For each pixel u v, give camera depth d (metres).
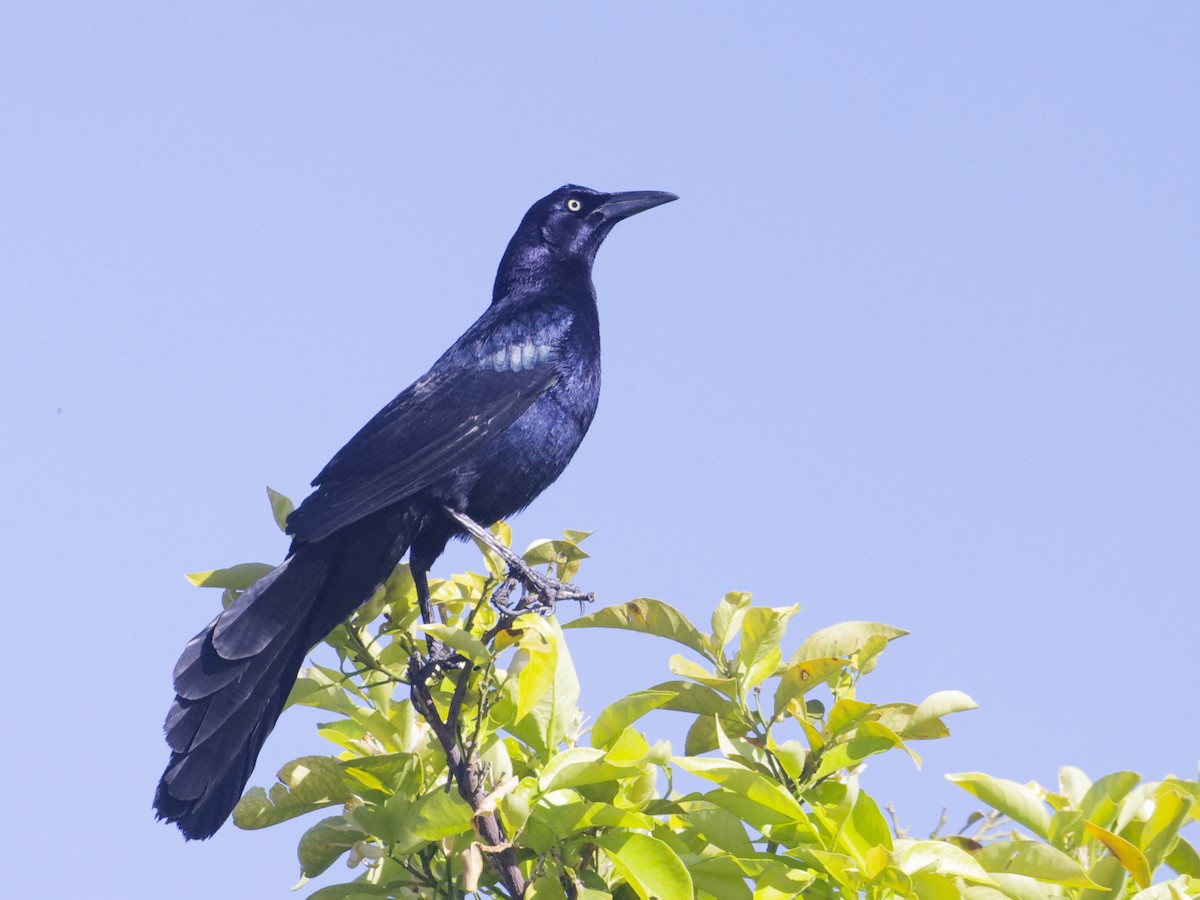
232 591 10.04
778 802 6.52
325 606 9.91
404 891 7.25
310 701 8.38
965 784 6.91
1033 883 6.23
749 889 6.73
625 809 6.65
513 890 6.71
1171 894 6.26
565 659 7.37
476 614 8.69
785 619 7.55
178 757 9.06
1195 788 7.20
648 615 7.62
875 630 7.51
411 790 7.54
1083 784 7.48
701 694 7.52
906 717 7.35
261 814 7.55
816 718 7.71
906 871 6.30
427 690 7.30
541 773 6.76
